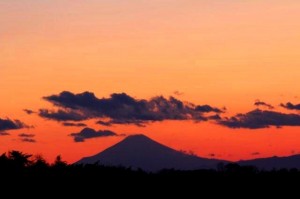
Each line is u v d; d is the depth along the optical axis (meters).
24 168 120.75
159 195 120.12
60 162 124.38
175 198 119.44
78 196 115.88
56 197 114.56
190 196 121.00
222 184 125.81
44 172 120.56
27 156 122.94
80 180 119.62
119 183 121.00
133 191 120.00
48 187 116.31
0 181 115.81
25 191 114.44
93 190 117.69
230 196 122.38
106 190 118.62
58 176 120.00
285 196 123.88
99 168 125.44
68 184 117.94
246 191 124.81
